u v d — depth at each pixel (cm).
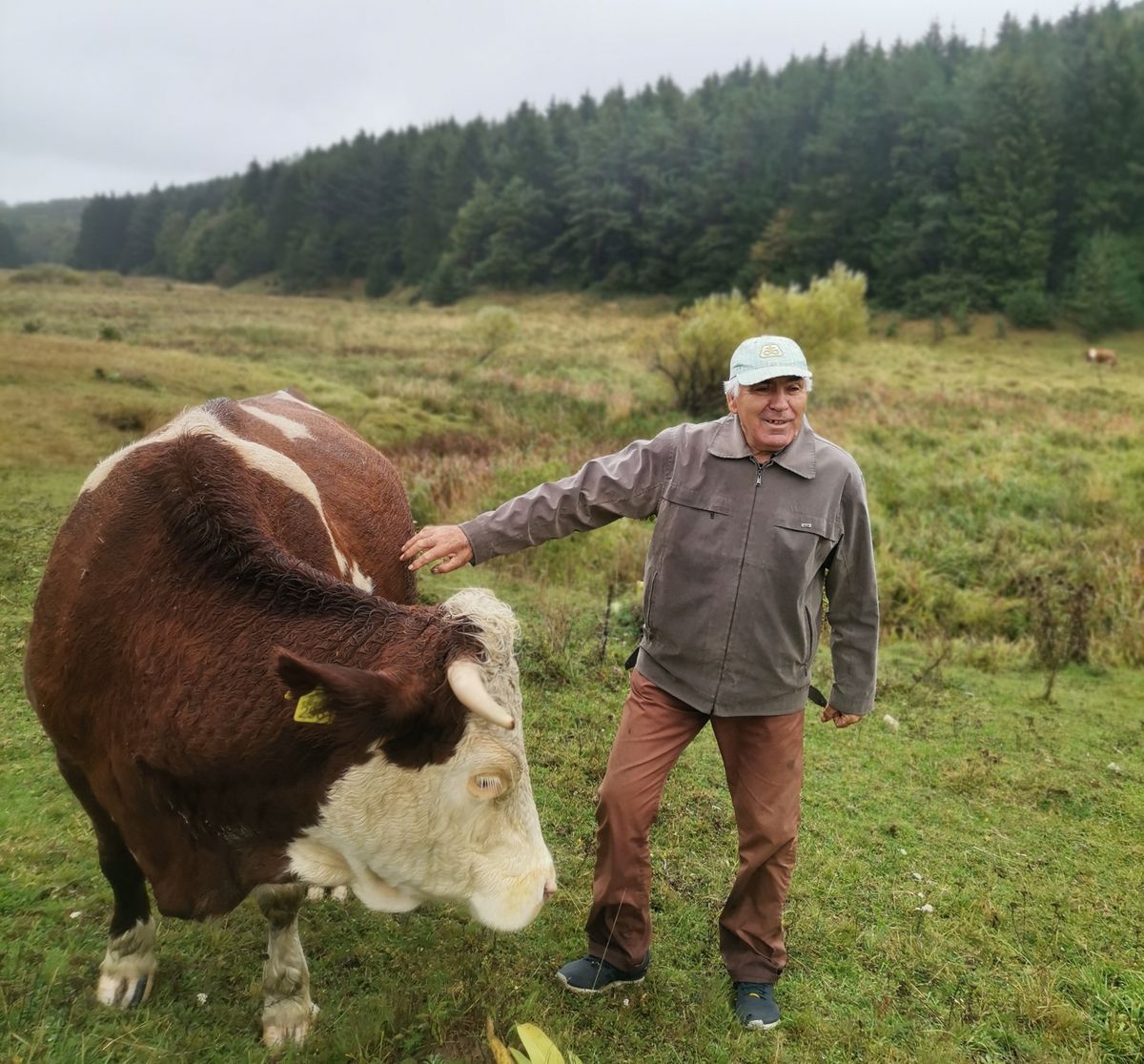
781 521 274
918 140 6975
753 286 7044
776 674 284
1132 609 805
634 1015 305
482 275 8469
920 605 827
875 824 450
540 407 1812
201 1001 284
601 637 654
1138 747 571
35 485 828
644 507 291
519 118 10844
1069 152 6556
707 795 460
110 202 15588
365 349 3011
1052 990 335
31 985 279
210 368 1566
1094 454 1561
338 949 318
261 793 221
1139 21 8250
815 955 350
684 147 8175
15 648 505
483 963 317
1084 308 5406
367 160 10794
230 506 249
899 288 6456
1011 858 430
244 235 11712
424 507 941
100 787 254
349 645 219
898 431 1700
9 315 3105
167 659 229
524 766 221
